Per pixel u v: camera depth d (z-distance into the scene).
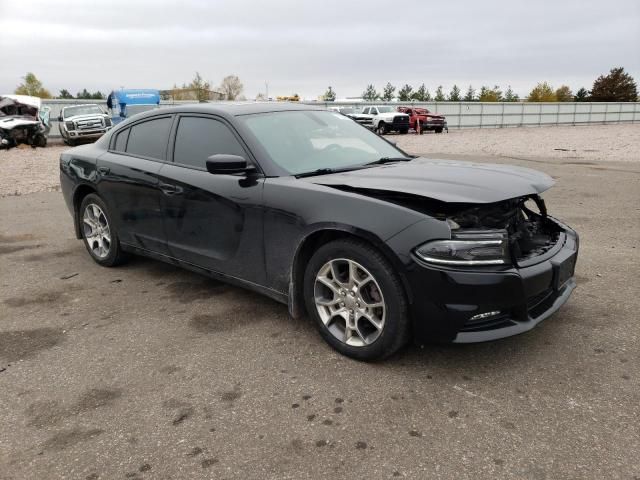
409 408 2.61
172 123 4.20
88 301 4.16
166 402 2.72
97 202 4.89
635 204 7.54
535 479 2.10
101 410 2.66
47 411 2.67
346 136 4.13
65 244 5.98
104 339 3.47
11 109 23.48
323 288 3.23
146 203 4.26
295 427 2.49
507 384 2.79
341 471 2.18
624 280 4.29
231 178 3.59
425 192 2.81
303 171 3.50
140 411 2.65
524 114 46.47
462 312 2.67
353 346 3.08
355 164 3.76
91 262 5.23
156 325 3.68
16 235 6.44
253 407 2.66
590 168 12.09
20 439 2.45
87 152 4.98
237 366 3.07
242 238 3.53
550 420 2.48
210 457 2.29
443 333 2.73
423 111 33.56
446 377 2.88
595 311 3.68
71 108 25.72
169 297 4.21
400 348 2.95
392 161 3.96
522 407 2.59
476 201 2.67
